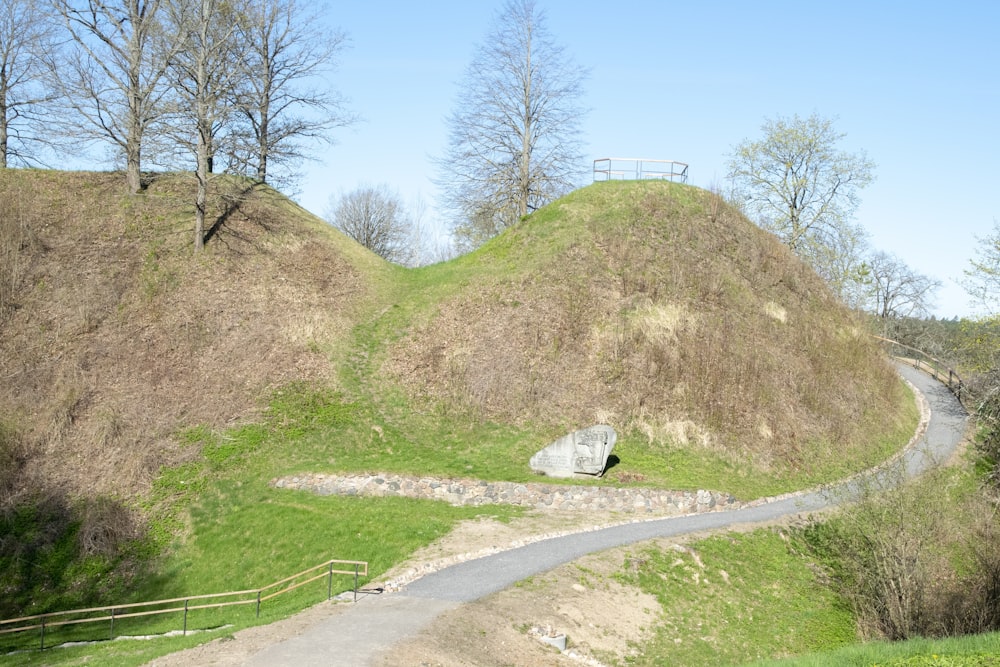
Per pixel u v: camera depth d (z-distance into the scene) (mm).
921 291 67125
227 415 29969
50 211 37344
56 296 33406
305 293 37062
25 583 22812
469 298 36656
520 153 45125
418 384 32656
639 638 18062
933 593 21453
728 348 34281
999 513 25391
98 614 21828
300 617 16688
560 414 31391
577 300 35688
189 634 17766
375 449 29219
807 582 22562
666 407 31766
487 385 32250
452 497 26109
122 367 31141
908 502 22203
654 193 42344
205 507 25672
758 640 19562
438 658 14469
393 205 62188
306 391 31656
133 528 24953
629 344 33656
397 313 37000
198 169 37312
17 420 27969
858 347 38750
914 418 37156
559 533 23109
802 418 32938
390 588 18469
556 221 41062
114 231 37250
